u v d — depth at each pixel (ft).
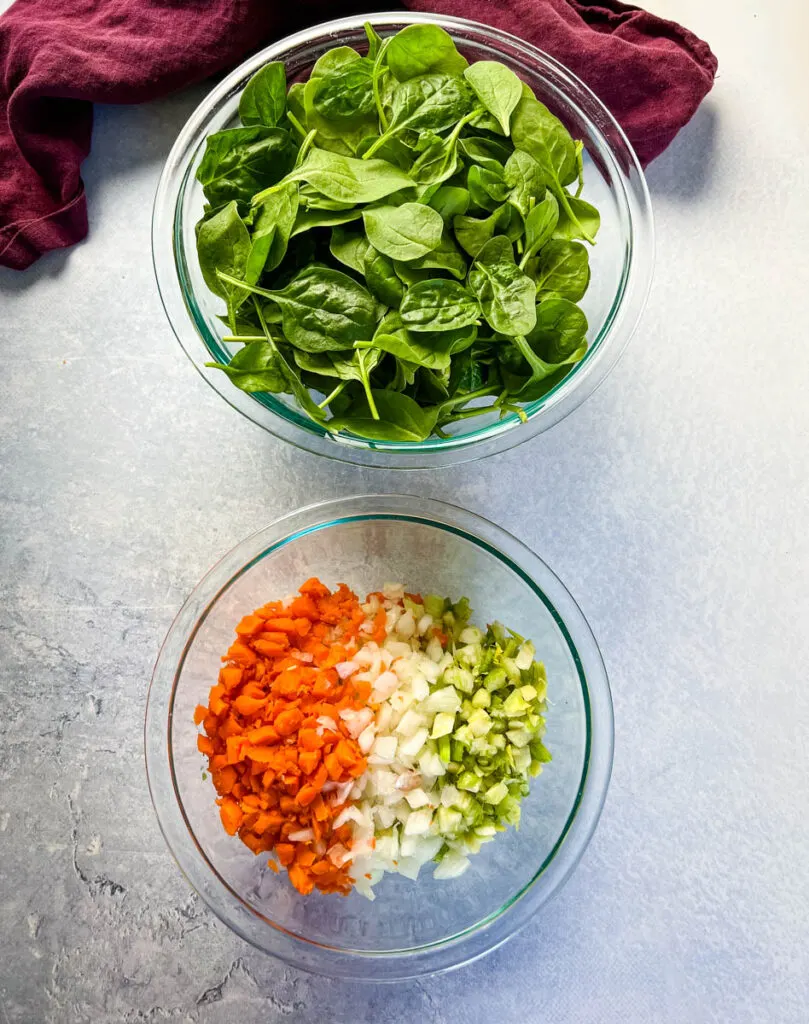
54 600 3.16
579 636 2.88
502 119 2.27
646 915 3.10
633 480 3.12
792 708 3.12
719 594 3.12
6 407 3.17
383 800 2.72
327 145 2.40
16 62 2.93
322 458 3.12
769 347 3.11
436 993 3.10
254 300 2.36
